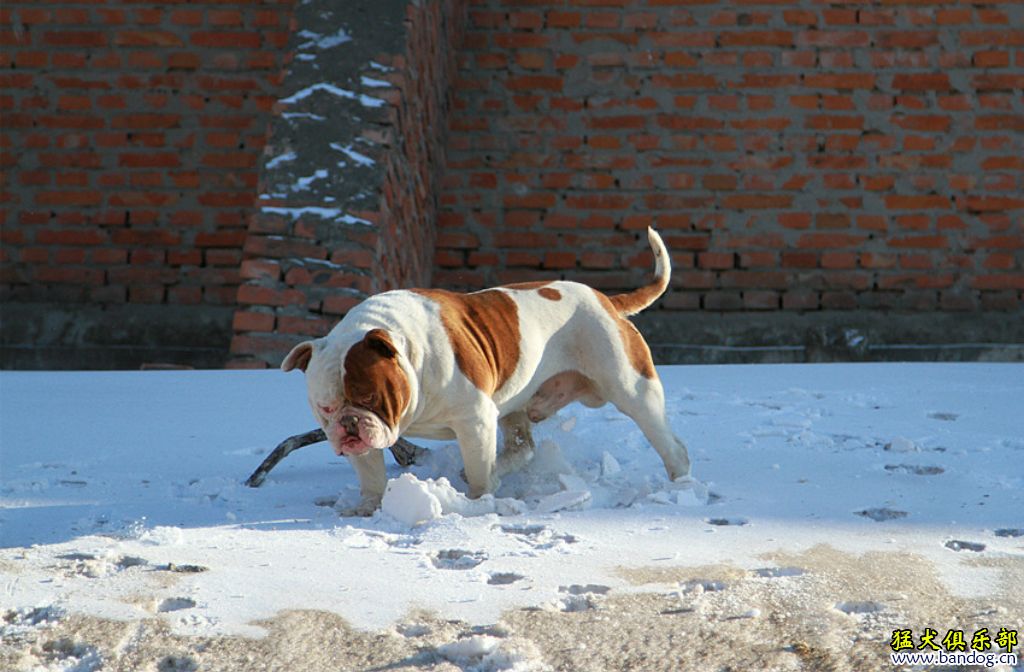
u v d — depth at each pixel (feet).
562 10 43.83
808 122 42.73
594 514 14.08
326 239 33.42
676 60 43.29
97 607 10.48
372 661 9.29
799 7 43.16
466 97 43.75
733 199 42.55
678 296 42.22
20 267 42.47
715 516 13.94
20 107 43.06
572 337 15.80
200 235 42.34
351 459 14.52
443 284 42.78
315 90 35.53
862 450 18.04
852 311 41.88
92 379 26.00
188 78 42.96
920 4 43.06
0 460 17.63
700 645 9.51
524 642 9.48
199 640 9.72
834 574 11.39
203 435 19.67
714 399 23.17
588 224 42.80
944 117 42.57
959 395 23.59
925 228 42.11
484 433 14.52
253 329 32.81
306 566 11.82
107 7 43.16
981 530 13.17
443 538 12.82
